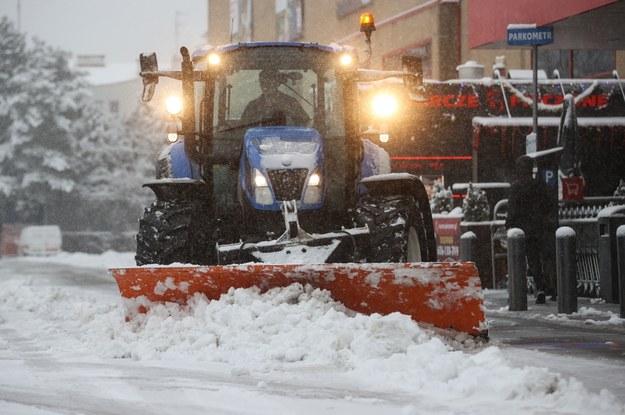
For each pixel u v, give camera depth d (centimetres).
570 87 3338
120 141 9369
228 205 1612
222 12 7619
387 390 984
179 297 1332
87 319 1697
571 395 888
